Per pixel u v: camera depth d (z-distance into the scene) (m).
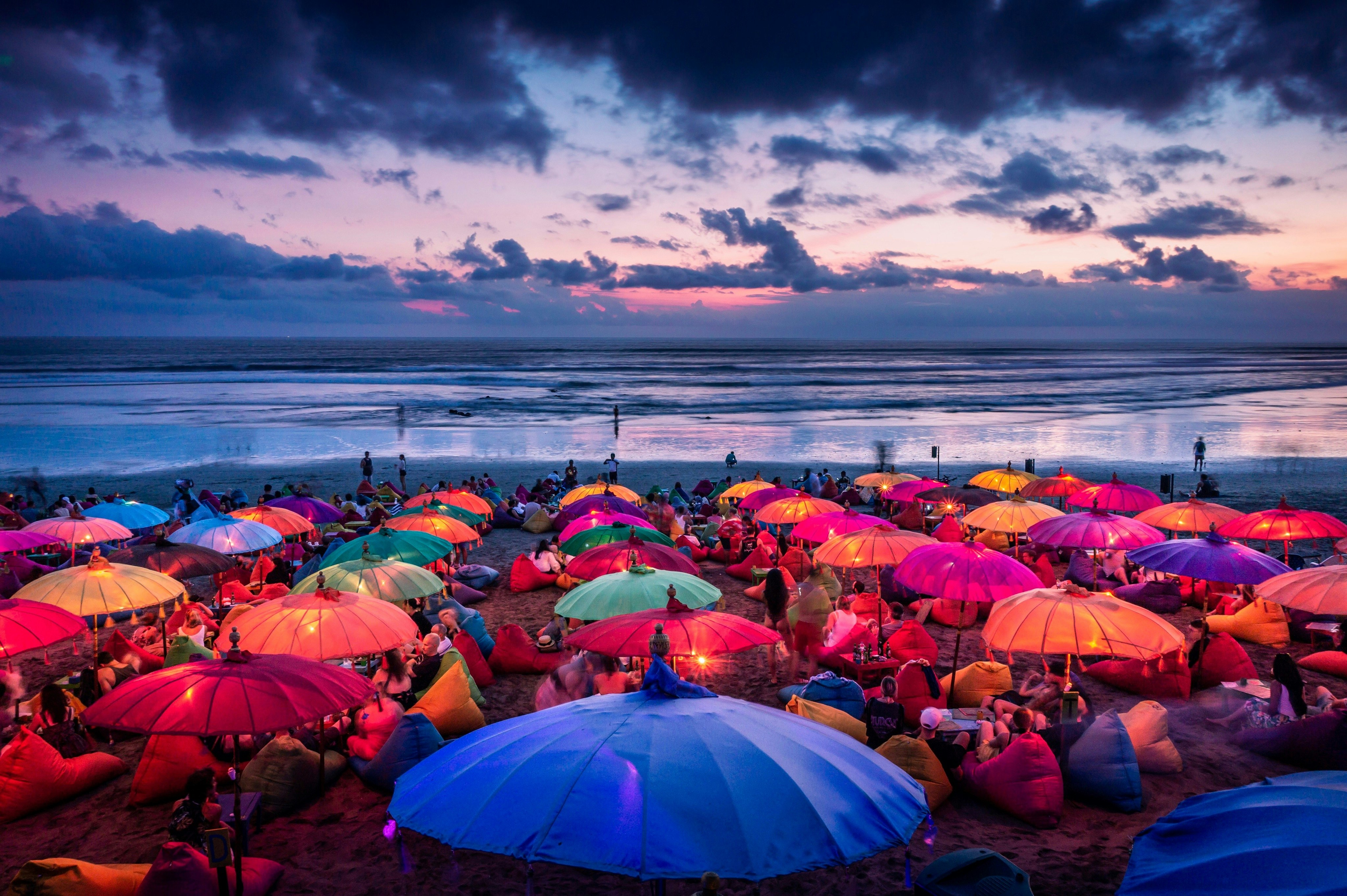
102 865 6.01
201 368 131.50
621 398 79.44
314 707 6.07
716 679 11.20
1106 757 7.49
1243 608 13.03
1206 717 9.61
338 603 8.53
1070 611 7.86
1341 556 12.07
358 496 26.97
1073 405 70.00
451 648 10.52
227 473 36.03
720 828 3.38
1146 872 3.47
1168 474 33.59
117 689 6.09
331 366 143.38
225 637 10.83
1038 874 6.44
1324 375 117.94
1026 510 14.62
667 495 25.23
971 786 7.64
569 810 3.47
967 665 11.59
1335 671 11.09
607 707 4.36
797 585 15.93
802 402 74.75
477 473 36.53
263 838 7.04
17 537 13.37
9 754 7.52
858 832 3.53
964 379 110.62
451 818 3.58
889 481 23.92
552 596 16.02
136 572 9.77
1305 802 3.52
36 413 60.66
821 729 4.38
